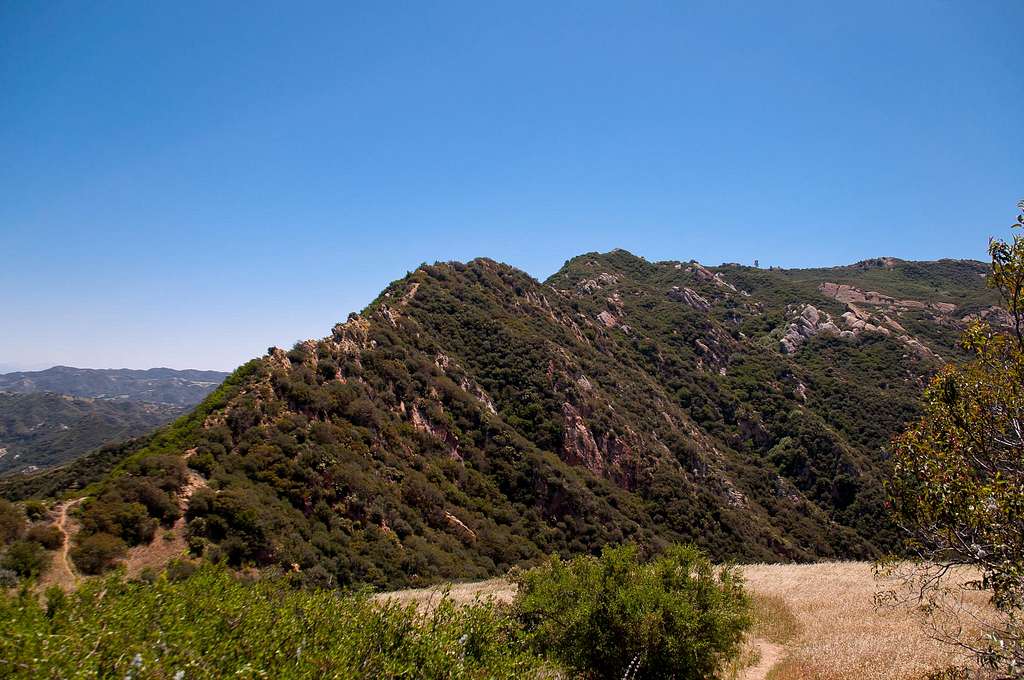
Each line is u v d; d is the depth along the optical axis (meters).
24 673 4.47
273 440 32.66
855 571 27.83
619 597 11.47
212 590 6.68
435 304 63.41
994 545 6.32
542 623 11.83
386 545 30.89
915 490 7.28
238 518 25.58
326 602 7.05
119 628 5.35
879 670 12.54
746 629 13.55
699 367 83.25
